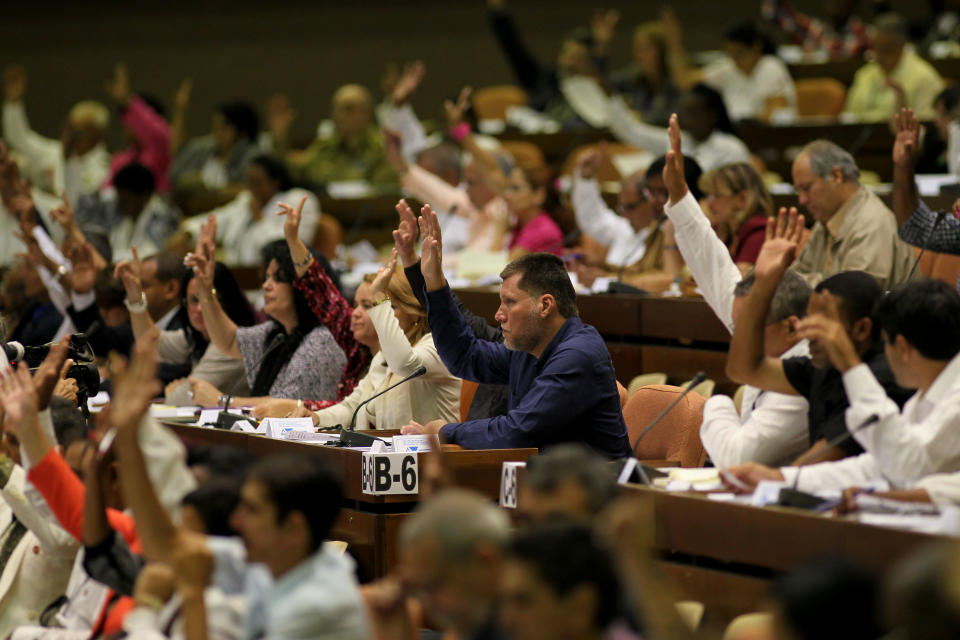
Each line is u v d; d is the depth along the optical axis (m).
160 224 27.00
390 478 11.52
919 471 8.81
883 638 6.00
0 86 43.91
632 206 20.05
